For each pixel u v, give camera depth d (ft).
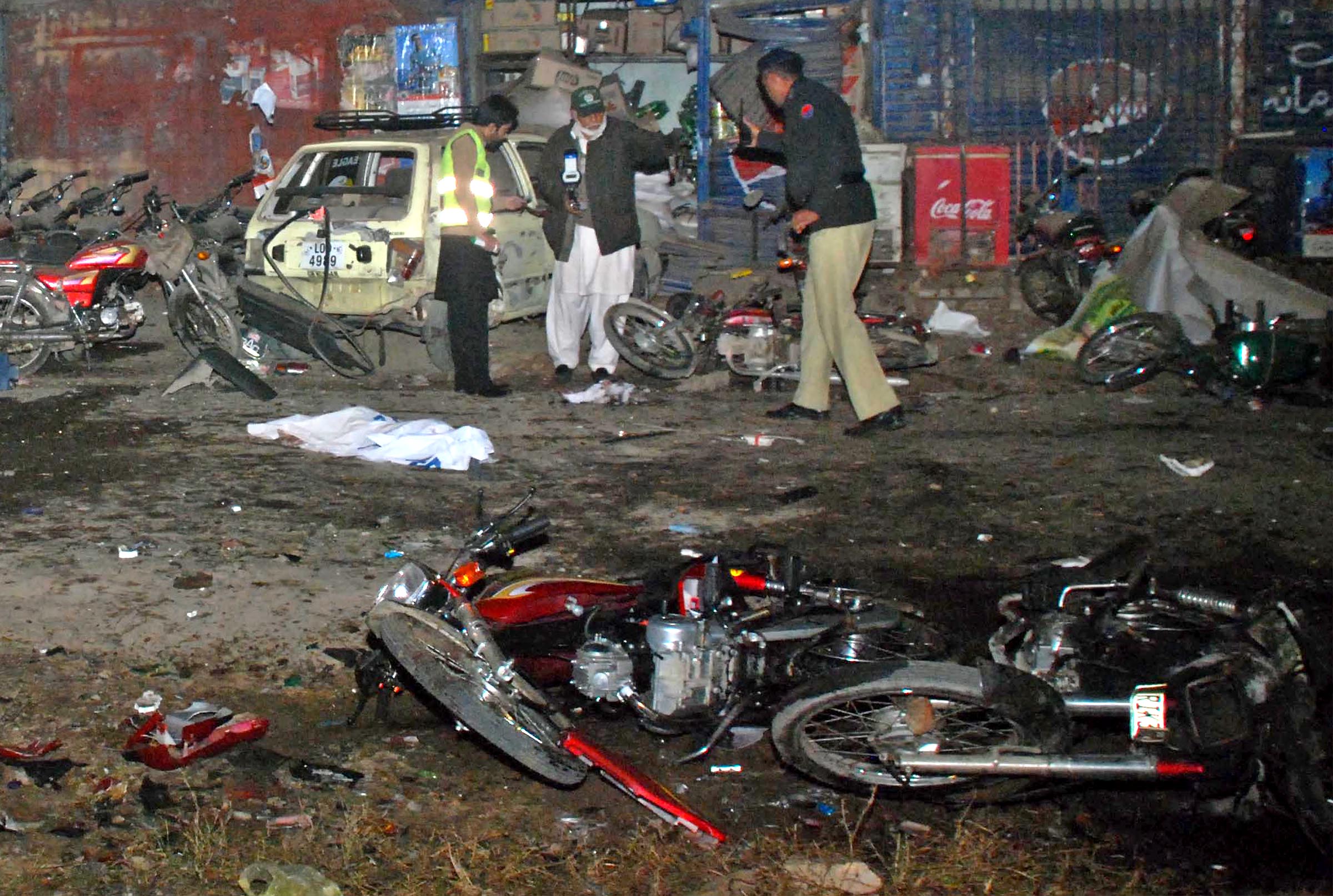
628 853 11.92
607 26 48.60
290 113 47.01
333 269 30.19
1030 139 42.04
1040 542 19.80
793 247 31.12
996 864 11.74
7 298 31.40
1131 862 11.84
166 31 46.78
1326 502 21.42
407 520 20.71
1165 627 12.80
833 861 11.76
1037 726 11.90
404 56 45.98
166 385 30.32
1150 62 41.73
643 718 12.92
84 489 22.21
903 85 41.83
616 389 29.01
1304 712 11.37
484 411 27.89
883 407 25.81
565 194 29.22
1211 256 31.83
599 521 20.71
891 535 20.15
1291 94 42.01
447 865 11.64
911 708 12.18
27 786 12.78
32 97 47.37
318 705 14.78
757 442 25.18
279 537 19.81
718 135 42.06
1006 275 38.78
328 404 28.50
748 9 41.75
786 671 13.07
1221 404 28.12
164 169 47.65
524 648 13.51
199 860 11.55
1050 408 27.91
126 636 16.28
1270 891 11.37
